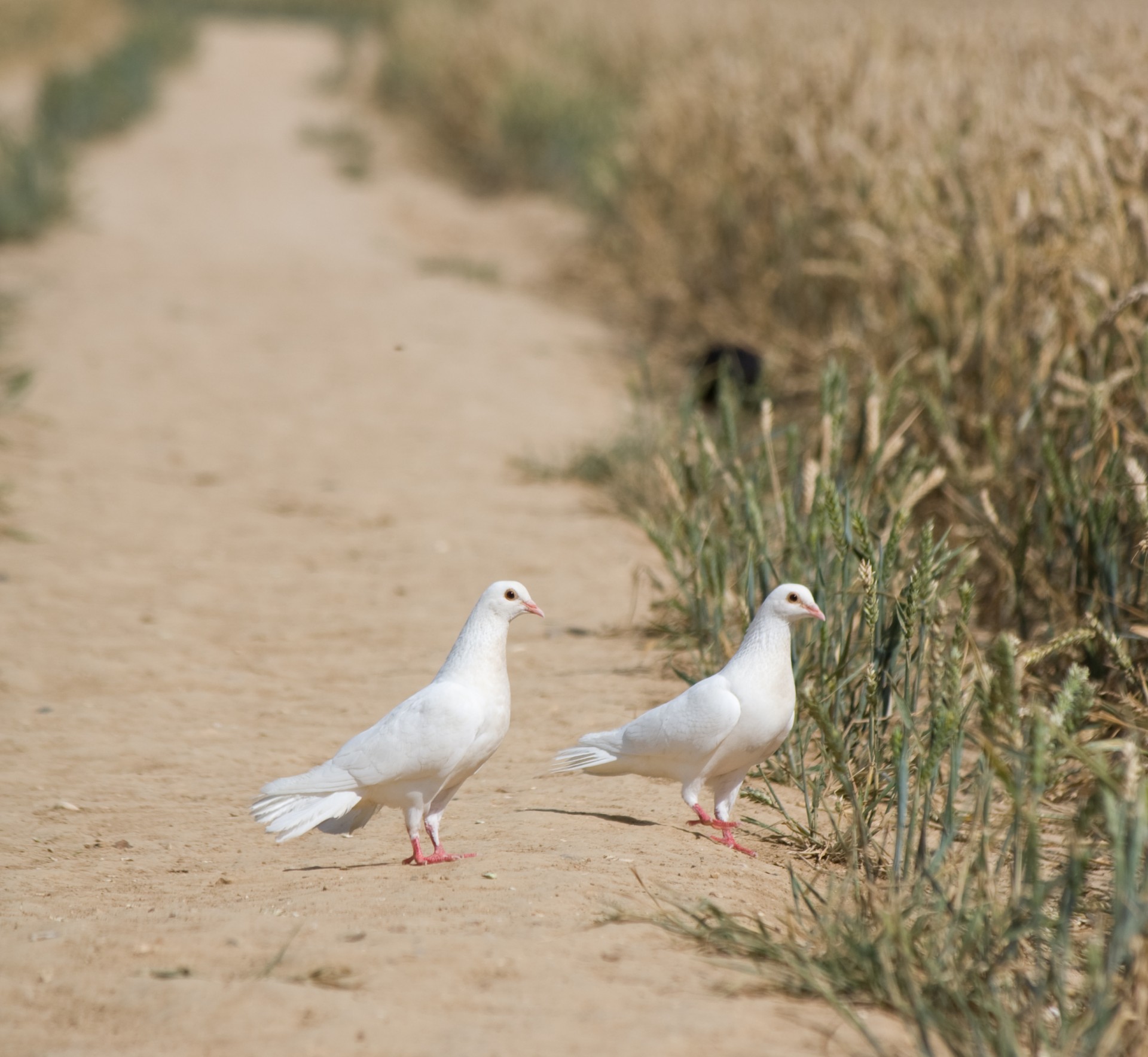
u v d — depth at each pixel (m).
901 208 21.56
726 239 30.66
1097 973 6.47
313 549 18.34
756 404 22.28
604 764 10.01
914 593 9.81
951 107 23.97
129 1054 6.28
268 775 11.73
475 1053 6.09
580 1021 6.42
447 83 54.50
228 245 39.03
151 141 53.16
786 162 27.73
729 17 46.72
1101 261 14.93
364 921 7.83
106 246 37.78
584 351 30.31
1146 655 12.23
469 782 11.45
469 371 28.11
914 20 35.16
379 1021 6.45
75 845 10.09
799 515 14.05
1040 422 15.30
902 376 14.68
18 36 70.00
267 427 24.09
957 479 15.66
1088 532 13.15
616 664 14.31
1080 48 27.83
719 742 9.42
